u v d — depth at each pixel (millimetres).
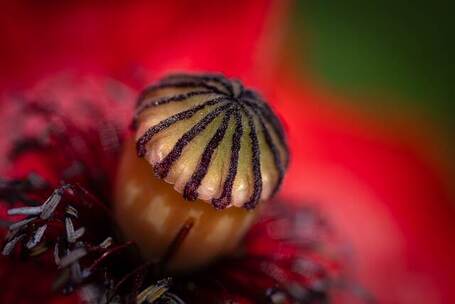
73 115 124
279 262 116
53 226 105
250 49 137
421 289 135
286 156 102
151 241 104
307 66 152
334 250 126
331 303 120
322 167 141
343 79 154
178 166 98
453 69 156
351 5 154
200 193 98
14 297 110
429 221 141
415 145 149
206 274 109
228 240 104
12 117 125
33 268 109
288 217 124
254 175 98
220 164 98
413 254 138
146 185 102
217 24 136
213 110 98
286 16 138
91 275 105
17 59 131
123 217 105
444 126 155
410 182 144
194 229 102
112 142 119
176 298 106
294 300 114
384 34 155
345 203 139
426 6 155
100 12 133
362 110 150
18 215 105
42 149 119
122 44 135
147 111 101
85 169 116
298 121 143
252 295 112
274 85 140
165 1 133
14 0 128
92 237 106
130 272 105
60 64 133
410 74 156
